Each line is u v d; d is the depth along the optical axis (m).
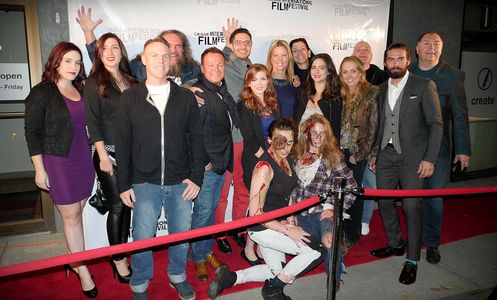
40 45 3.61
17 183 5.32
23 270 1.99
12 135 4.60
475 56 5.82
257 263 3.57
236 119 3.52
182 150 2.79
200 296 3.08
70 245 2.99
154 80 2.68
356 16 4.48
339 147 3.52
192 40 3.81
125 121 2.64
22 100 4.05
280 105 3.67
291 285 3.25
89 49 3.55
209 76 3.28
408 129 3.32
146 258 2.82
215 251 3.87
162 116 2.68
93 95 2.87
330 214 3.05
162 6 3.68
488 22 5.80
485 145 6.32
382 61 4.75
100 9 3.53
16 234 3.98
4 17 3.87
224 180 3.49
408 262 3.40
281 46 3.75
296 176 3.16
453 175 6.05
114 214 3.09
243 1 3.94
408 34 5.07
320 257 2.92
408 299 3.09
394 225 3.74
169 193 2.82
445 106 3.55
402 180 3.43
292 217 3.15
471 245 4.06
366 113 3.58
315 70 3.62
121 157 2.69
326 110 3.65
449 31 5.36
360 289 3.22
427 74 3.63
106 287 3.19
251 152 3.43
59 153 2.81
